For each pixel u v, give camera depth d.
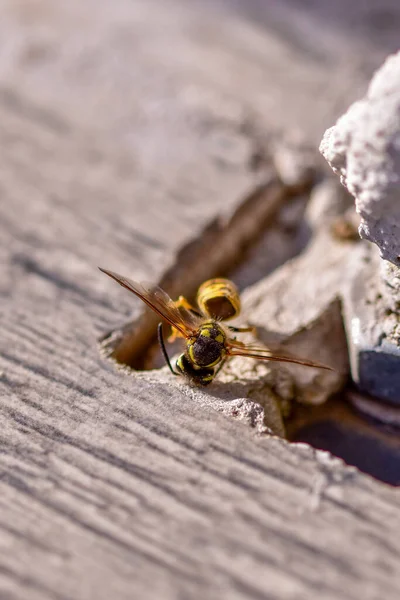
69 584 0.18
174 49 0.27
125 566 0.18
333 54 0.27
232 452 0.19
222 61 0.26
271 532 0.18
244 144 0.24
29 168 0.24
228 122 0.25
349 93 0.25
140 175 0.24
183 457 0.19
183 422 0.19
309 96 0.25
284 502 0.18
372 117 0.18
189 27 0.28
